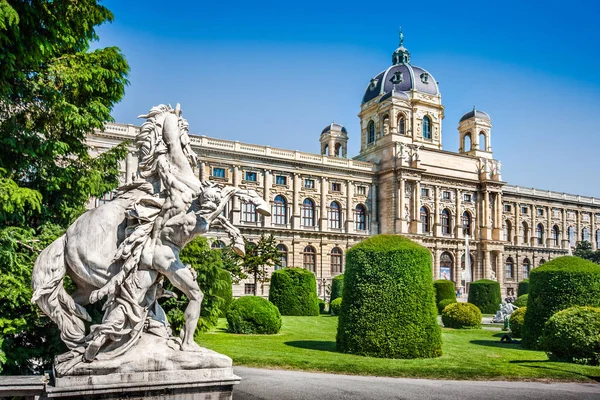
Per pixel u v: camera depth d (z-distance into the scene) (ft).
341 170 254.06
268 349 69.00
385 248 66.85
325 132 303.48
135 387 24.22
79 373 23.88
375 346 63.72
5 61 36.94
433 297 67.05
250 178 229.86
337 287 171.12
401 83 298.35
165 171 27.50
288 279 137.28
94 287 27.25
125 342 25.45
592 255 293.43
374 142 291.58
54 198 46.60
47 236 40.37
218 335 84.69
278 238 233.14
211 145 220.43
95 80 47.21
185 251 58.54
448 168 278.05
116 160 54.80
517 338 89.30
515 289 308.40
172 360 25.46
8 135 41.19
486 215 286.46
